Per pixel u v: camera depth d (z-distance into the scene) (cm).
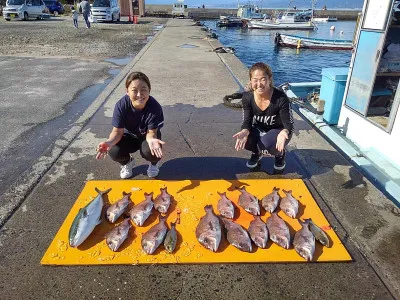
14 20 2758
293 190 322
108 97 622
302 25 3559
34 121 529
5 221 280
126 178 344
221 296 212
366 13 470
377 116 490
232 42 2748
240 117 530
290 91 740
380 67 459
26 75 848
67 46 1384
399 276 227
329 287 219
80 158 387
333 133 514
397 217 287
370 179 390
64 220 281
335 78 540
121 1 3488
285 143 317
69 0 4862
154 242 244
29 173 354
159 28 2412
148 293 215
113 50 1311
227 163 381
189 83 743
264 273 229
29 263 237
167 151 411
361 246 254
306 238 247
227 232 258
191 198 308
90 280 223
